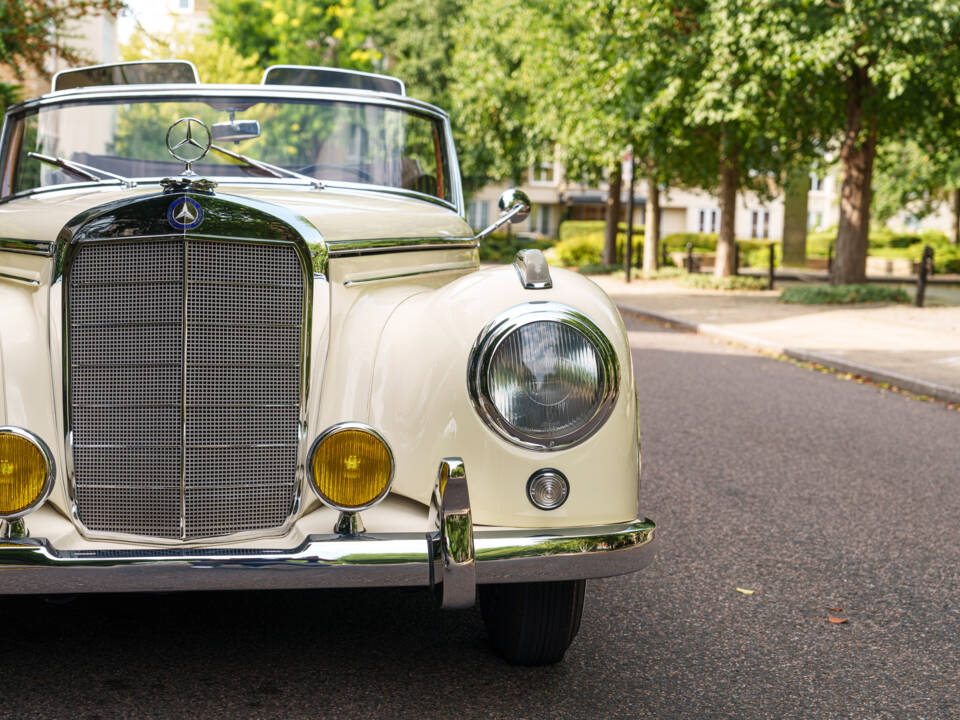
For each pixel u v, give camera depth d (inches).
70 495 117.1
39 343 119.8
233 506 118.3
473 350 117.3
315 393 119.3
